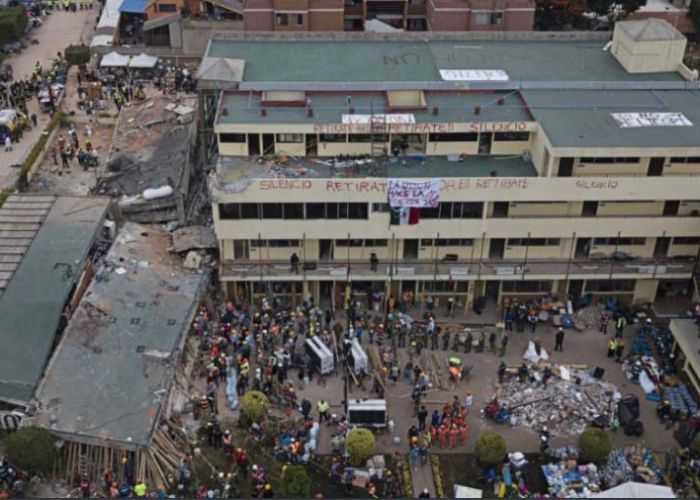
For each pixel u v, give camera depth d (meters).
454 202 67.50
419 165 70.19
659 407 61.59
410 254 71.12
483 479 56.31
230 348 65.69
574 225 68.81
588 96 76.06
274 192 66.19
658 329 69.44
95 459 54.91
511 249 70.81
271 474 56.38
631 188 67.12
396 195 66.12
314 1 98.62
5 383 57.75
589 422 61.00
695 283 70.06
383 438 59.56
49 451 53.28
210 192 68.56
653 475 56.12
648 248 71.25
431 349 67.44
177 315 65.00
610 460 57.41
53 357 59.91
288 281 70.06
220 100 73.81
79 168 87.62
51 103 98.81
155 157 84.19
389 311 70.38
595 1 113.75
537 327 70.38
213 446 58.12
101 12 127.12
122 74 107.75
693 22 117.50
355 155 71.50
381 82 77.50
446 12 98.38
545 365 65.62
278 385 62.47
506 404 61.97
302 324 68.06
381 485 55.81
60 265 66.69
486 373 65.38
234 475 55.56
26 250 68.06
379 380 63.03
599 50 87.38
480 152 72.12
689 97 76.44
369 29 102.19
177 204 75.75
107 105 100.31
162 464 55.28
